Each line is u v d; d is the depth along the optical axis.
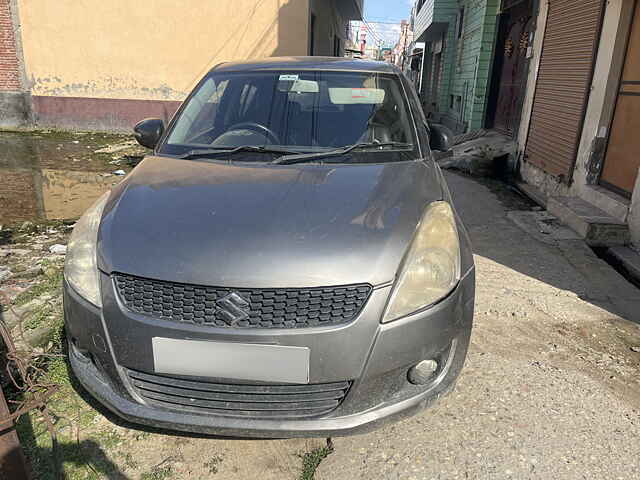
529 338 3.15
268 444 2.28
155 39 11.43
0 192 6.52
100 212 2.36
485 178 8.16
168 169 2.65
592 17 5.64
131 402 1.99
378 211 2.17
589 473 2.11
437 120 17.17
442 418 2.41
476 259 4.43
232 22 11.30
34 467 2.10
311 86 3.25
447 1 15.03
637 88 4.87
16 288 3.56
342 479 2.08
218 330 1.84
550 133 6.67
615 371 2.83
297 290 1.85
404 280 1.94
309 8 11.16
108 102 11.75
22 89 11.76
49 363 2.72
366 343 1.87
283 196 2.27
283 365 1.84
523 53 9.08
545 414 2.45
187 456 2.20
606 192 5.30
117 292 1.96
